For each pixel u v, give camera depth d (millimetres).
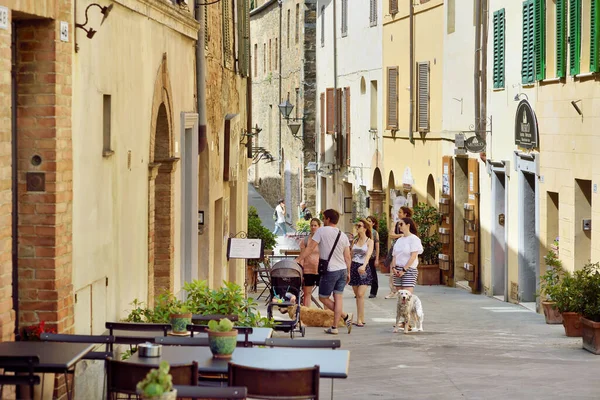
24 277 11516
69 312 11922
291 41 63906
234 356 10086
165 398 7125
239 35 32250
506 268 29656
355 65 49812
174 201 19453
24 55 11391
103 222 13758
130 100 15414
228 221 30031
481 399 13773
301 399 9070
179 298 20219
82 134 12641
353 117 50500
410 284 21500
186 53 21047
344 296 30766
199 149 22578
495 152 30516
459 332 21516
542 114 26391
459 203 34469
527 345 19328
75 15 12195
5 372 10172
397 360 17172
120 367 9203
